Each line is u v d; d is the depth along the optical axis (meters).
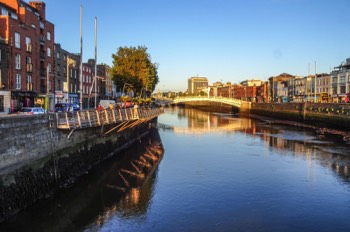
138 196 21.41
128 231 16.38
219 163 31.47
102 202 20.12
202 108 176.75
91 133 27.97
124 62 69.56
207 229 16.73
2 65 39.34
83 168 25.94
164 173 27.45
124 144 38.28
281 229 16.84
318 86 104.50
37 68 49.56
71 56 66.06
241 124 75.12
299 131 59.75
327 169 29.09
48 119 21.11
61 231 16.12
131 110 36.53
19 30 43.56
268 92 148.00
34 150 19.33
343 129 56.53
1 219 15.94
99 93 88.50
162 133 56.12
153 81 79.50
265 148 40.28
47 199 19.86
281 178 26.11
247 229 16.81
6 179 16.69
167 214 18.55
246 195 21.92
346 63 90.00
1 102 39.25
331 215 18.69
